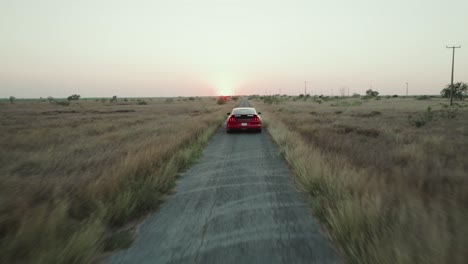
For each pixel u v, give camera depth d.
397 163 7.09
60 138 13.29
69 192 4.61
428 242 2.67
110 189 4.79
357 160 7.17
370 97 102.88
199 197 5.20
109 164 7.29
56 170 6.96
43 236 3.02
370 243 2.87
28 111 46.12
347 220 3.35
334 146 9.30
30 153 9.16
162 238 3.56
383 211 3.51
